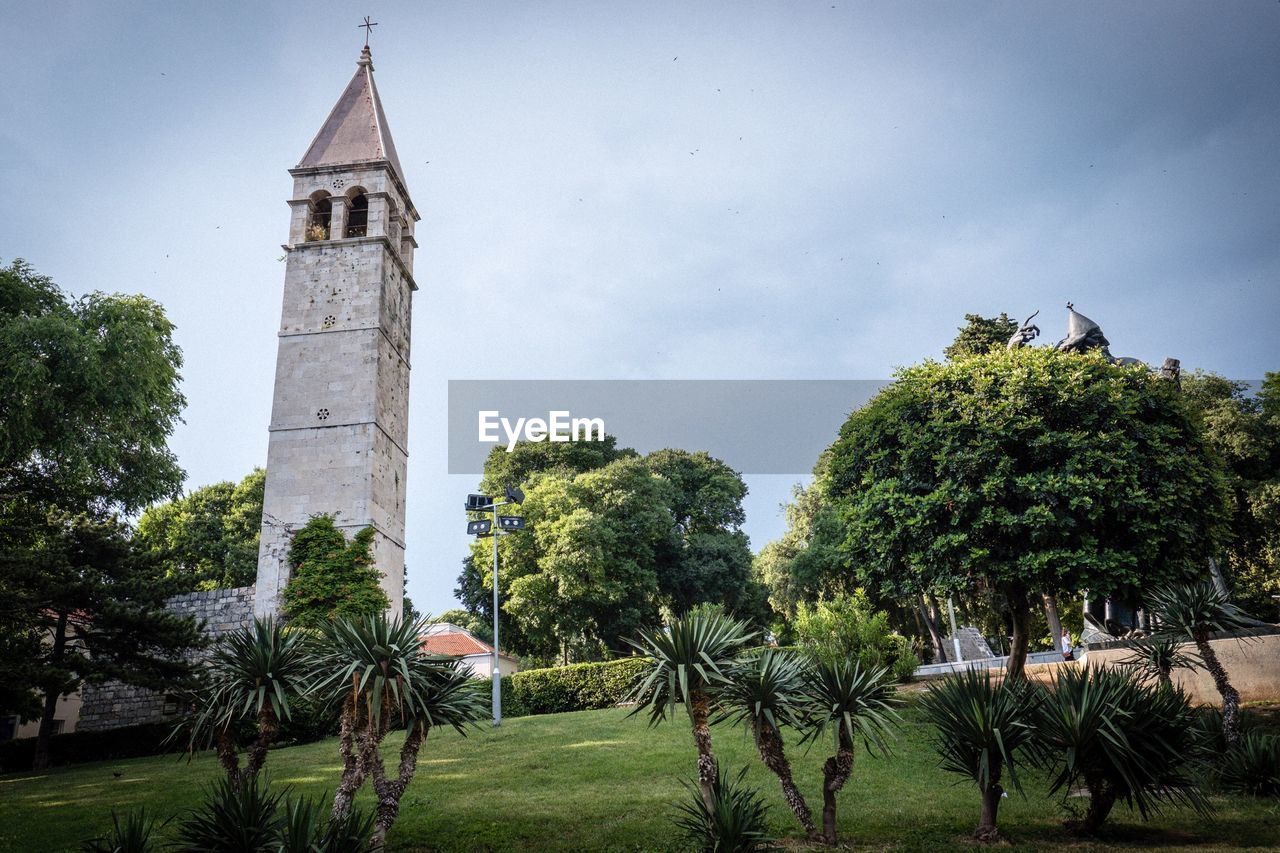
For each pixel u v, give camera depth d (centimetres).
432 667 1212
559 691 3139
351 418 3475
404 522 3812
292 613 3198
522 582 4369
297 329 3625
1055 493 1856
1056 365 2008
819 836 1148
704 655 1083
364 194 3978
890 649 2595
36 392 2480
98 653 2909
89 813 1566
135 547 3103
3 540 2958
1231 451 3469
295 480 3409
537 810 1426
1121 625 2284
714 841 1045
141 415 2834
